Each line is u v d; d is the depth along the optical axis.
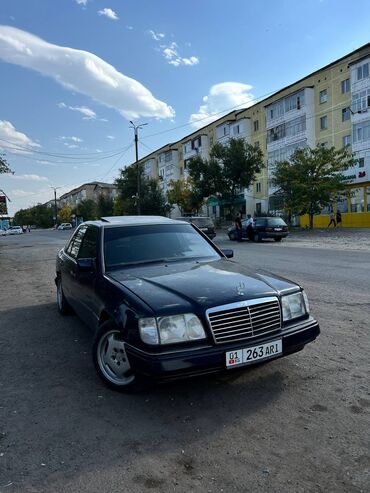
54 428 3.07
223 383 3.74
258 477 2.45
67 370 4.22
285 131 44.56
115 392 3.65
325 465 2.54
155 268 4.21
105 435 2.96
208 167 41.19
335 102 39.03
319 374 3.89
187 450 2.74
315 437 2.85
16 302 7.91
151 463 2.62
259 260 13.24
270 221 22.56
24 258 18.03
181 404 3.39
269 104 46.38
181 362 3.06
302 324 3.65
